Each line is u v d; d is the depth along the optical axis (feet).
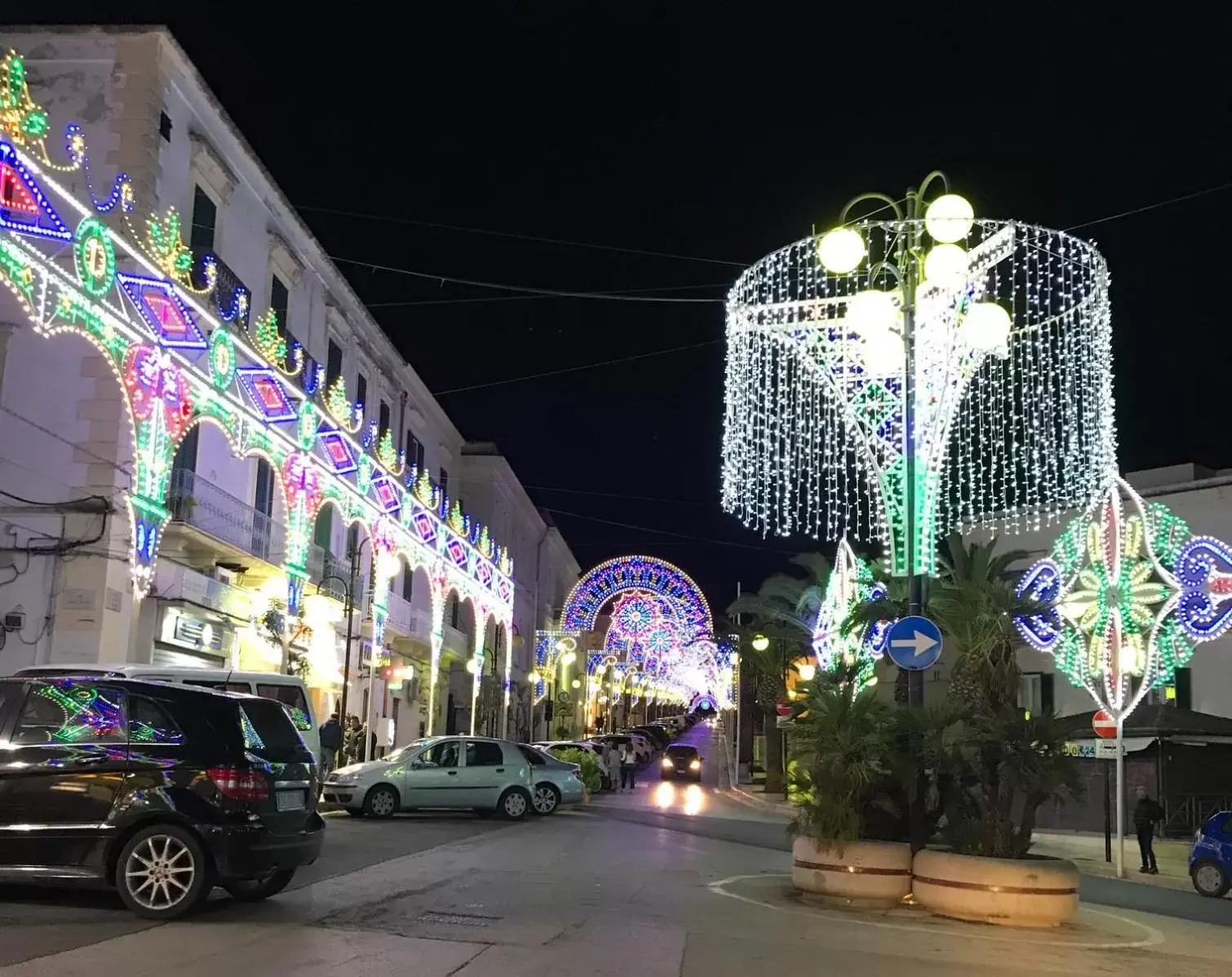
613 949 27.71
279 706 33.04
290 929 28.27
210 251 71.26
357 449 90.53
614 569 208.44
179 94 70.38
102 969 22.88
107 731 29.55
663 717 413.80
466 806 72.59
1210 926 41.45
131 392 57.93
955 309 44.91
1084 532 88.63
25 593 61.31
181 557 71.72
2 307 64.34
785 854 58.44
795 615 128.67
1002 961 29.35
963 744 39.27
